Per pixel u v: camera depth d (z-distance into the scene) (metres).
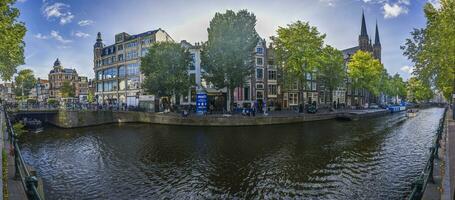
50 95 95.75
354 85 52.94
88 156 18.31
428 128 29.91
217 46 34.47
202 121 32.56
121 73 62.88
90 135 28.69
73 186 12.29
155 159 16.81
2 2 13.64
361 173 13.15
